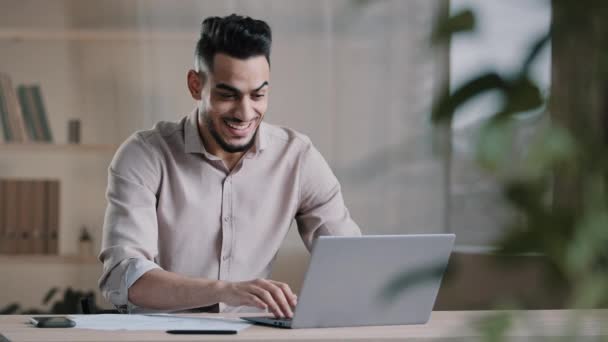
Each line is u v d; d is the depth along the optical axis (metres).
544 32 0.28
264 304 1.75
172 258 2.27
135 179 2.21
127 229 2.12
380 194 3.74
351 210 3.78
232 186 2.31
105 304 3.89
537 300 0.31
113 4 3.94
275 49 3.87
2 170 3.91
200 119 2.28
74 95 3.91
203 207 2.28
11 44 3.92
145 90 3.90
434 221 3.70
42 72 3.93
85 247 3.83
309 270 1.58
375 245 1.61
